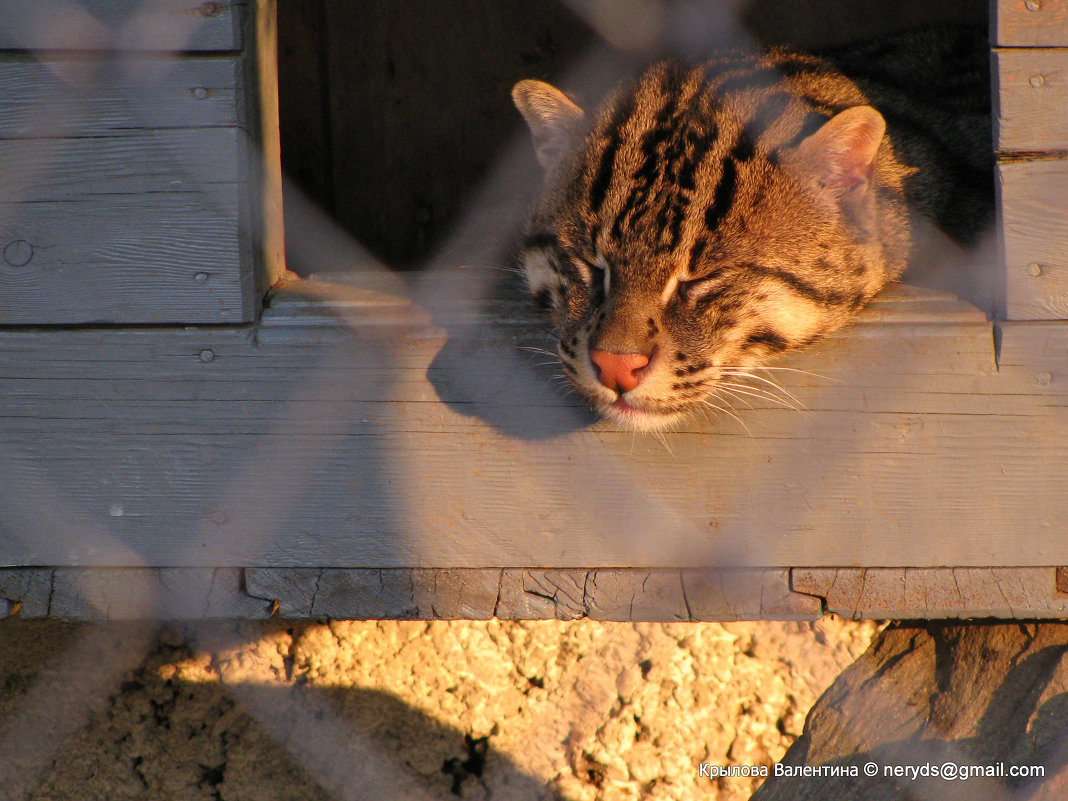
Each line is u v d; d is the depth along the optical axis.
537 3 13.77
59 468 8.16
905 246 9.20
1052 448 7.71
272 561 8.30
